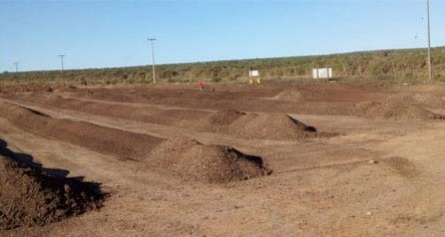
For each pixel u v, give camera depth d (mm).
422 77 59594
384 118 30188
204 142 25000
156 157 21375
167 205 14789
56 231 12930
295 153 21359
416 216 12656
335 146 22375
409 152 20375
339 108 34875
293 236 11688
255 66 117250
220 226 12680
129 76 121375
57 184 15469
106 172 19781
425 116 29188
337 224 12336
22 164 15930
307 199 14656
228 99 47000
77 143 27688
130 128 32469
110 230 12820
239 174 17734
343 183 16312
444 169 17469
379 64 78062
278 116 26641
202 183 17250
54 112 46375
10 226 13281
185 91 60000
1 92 80688
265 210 13805
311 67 87000
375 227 11961
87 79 122375
